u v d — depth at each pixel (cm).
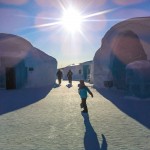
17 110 1388
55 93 2384
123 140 785
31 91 2608
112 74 2808
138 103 1608
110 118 1127
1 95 2202
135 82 1852
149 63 1900
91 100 1781
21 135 866
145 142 760
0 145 755
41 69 3425
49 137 836
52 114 1255
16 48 3030
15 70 2994
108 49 2820
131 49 2761
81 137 830
